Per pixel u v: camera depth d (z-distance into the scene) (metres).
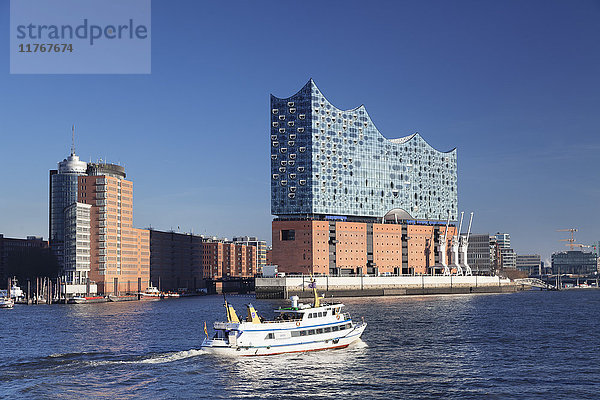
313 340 100.12
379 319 164.62
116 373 85.62
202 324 155.75
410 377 83.56
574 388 77.56
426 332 130.75
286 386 78.88
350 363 92.38
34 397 74.12
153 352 103.94
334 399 73.38
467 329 137.50
